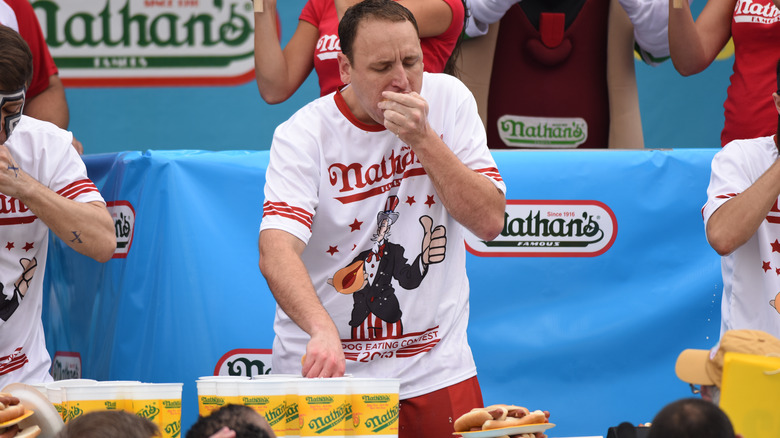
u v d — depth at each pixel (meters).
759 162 9.66
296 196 8.20
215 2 17.89
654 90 18.14
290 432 6.27
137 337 10.97
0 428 5.85
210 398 6.28
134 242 11.05
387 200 8.42
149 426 5.36
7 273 9.13
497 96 13.85
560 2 13.67
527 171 11.01
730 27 12.90
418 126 7.70
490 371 10.98
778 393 5.49
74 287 12.13
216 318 10.89
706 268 11.19
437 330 8.58
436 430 8.48
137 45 17.83
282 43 17.75
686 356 6.10
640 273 11.13
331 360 7.05
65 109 12.45
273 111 18.39
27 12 12.04
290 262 7.85
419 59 7.83
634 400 11.09
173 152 11.09
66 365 12.30
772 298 9.44
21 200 8.73
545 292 11.05
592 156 11.12
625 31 13.89
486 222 8.11
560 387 11.05
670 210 11.16
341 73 8.26
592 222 11.09
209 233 10.95
